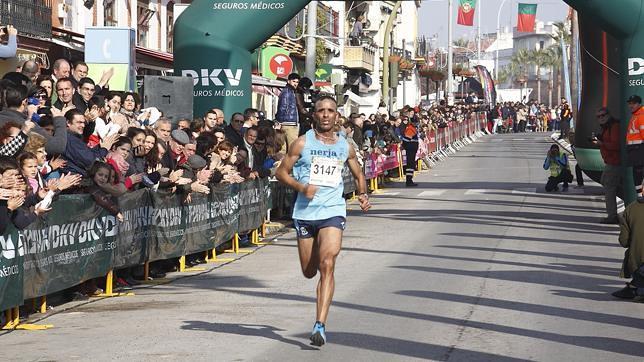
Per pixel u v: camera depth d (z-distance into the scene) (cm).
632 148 1956
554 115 8788
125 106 1652
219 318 1109
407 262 1540
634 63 2012
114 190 1236
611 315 1127
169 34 3828
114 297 1266
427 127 4234
